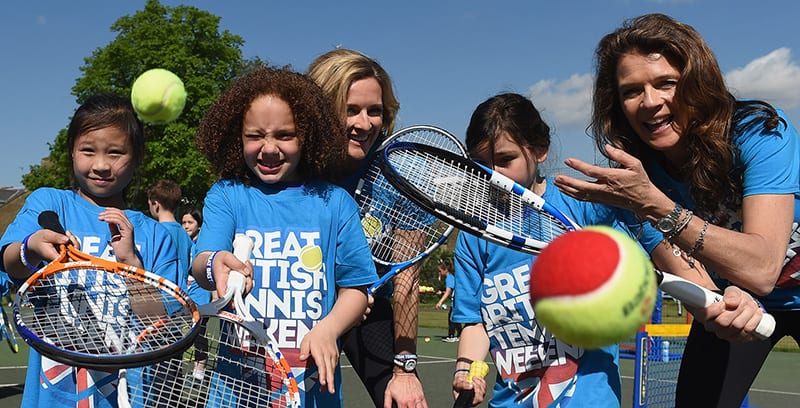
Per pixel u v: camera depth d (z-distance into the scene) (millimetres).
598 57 2803
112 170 2980
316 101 2809
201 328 2547
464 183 3160
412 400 3227
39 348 2176
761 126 2510
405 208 3473
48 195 3035
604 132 2865
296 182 2873
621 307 1813
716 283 3012
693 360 2975
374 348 3342
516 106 3141
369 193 3432
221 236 2688
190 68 28344
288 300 2719
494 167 3189
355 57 3240
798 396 8344
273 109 2674
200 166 26781
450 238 3629
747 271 2283
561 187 2338
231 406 2613
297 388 2426
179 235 5070
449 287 22312
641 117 2590
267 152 2686
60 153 30828
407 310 3438
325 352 2479
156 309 2664
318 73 3211
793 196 2480
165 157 27000
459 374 3121
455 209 2873
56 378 2824
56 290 2832
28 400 2842
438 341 15141
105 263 2443
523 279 3031
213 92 28312
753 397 8258
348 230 2822
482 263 3168
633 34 2533
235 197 2811
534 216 3084
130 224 2840
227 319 2393
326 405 2789
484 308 3152
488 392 7781
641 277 1843
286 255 2736
